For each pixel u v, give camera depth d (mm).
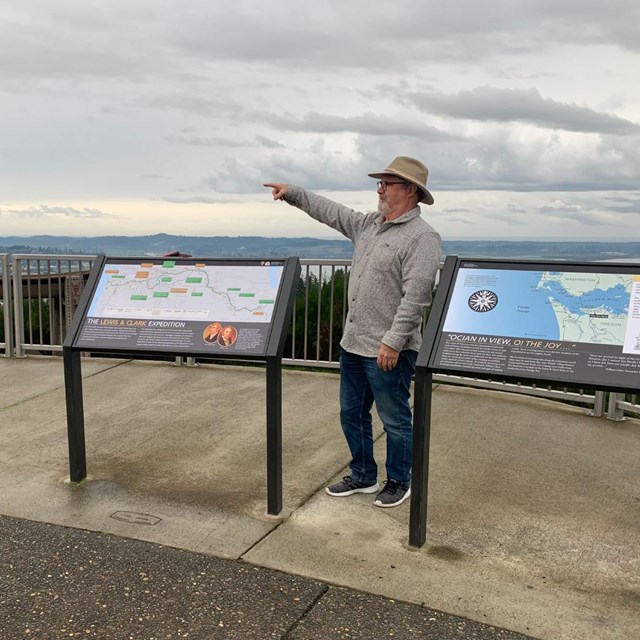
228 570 3020
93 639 2535
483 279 3301
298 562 3096
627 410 5164
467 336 3178
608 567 3121
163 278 3930
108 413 5332
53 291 7547
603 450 4629
